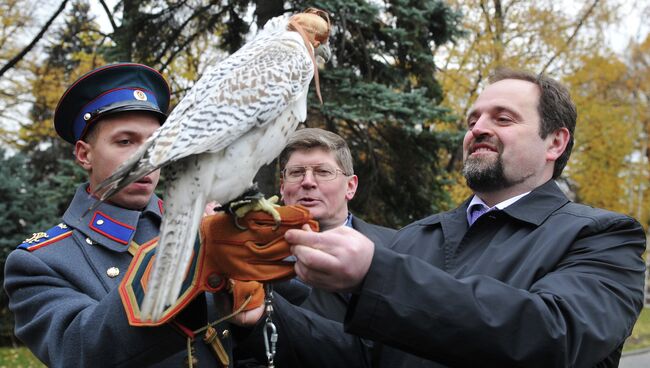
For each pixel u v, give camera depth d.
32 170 15.97
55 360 1.82
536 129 2.54
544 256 2.15
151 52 9.67
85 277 2.14
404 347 1.68
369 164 9.41
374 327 1.65
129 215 2.35
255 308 1.95
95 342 1.74
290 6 8.62
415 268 1.66
